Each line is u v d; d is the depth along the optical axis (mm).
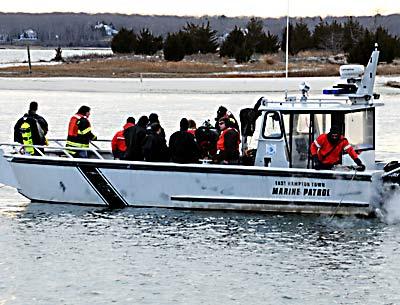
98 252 38375
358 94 45281
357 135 45656
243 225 43188
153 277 34625
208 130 48156
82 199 47344
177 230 42219
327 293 32594
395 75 196375
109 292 32719
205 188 45125
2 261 36906
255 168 44219
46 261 36938
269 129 45469
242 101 132125
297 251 38469
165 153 46938
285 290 32969
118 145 49469
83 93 154125
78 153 49906
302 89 45406
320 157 43969
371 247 39094
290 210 44594
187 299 31922
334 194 43750
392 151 72750
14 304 31391
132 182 46188
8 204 49125
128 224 43469
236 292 32719
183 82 174625
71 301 31734
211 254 38000
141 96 145625
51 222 44094
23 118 50125
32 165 47344
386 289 33094
